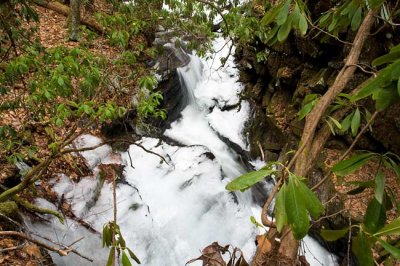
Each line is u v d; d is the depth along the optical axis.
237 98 7.54
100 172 5.08
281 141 6.22
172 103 7.11
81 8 7.51
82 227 4.19
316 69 5.96
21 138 4.37
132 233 4.56
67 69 2.81
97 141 5.53
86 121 5.57
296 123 5.70
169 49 7.68
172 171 5.74
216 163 6.05
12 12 3.17
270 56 6.90
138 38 7.01
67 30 6.94
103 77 3.35
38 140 4.68
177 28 5.91
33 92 2.88
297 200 0.77
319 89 5.49
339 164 0.94
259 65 7.36
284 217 0.78
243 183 0.84
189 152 6.14
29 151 3.75
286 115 6.21
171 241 4.70
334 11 1.55
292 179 0.80
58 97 4.09
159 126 6.74
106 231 1.34
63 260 3.56
